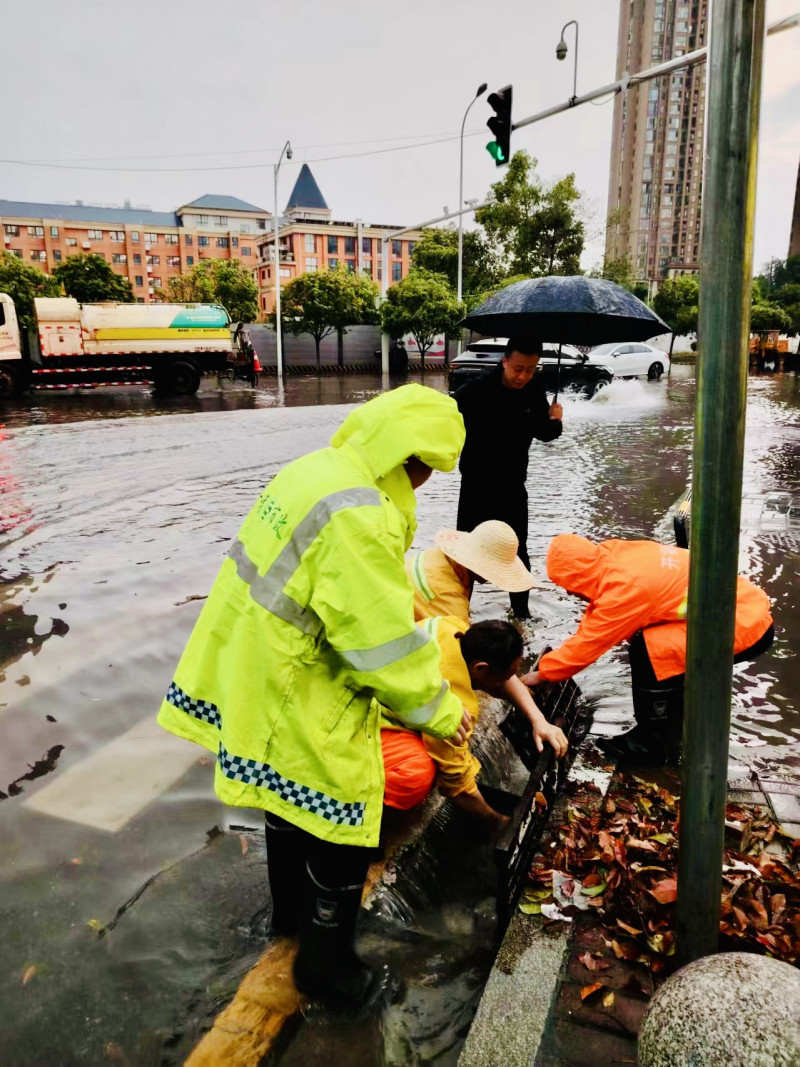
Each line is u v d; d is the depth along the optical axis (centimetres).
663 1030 157
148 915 247
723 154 160
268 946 235
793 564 600
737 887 244
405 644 182
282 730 189
